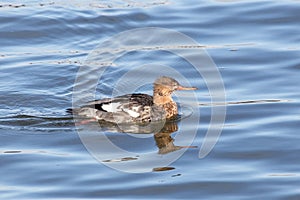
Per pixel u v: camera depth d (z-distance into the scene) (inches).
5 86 716.0
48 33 837.8
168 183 544.1
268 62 764.6
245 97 697.0
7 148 601.6
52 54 789.9
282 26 844.6
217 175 555.8
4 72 745.6
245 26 849.5
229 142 611.2
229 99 694.5
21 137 621.9
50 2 906.7
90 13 872.9
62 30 842.8
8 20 857.5
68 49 804.0
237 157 585.9
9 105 681.6
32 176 555.8
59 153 594.2
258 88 714.2
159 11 885.8
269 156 584.7
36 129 637.9
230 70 751.1
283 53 780.6
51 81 729.6
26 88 713.6
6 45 815.1
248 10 885.2
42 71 746.2
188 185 541.3
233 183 542.6
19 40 826.2
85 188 538.0
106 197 524.4
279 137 615.2
